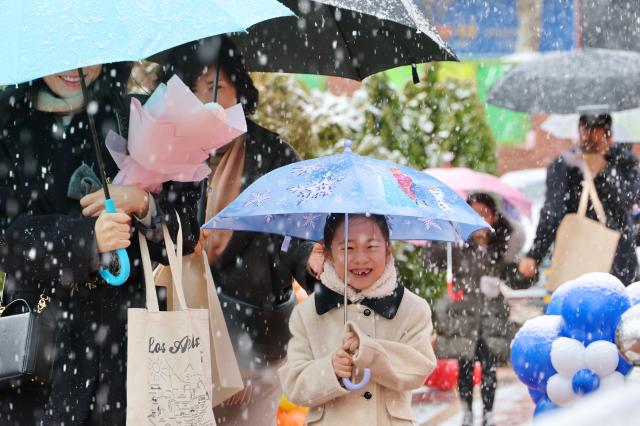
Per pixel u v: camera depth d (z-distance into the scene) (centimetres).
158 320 834
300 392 903
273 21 1159
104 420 854
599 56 2181
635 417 313
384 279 931
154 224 869
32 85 873
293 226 1017
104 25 789
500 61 3825
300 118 1902
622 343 853
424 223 1009
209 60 1035
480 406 1817
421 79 2127
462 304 1636
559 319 927
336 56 1177
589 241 1551
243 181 1088
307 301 962
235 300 1083
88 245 828
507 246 1642
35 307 870
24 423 858
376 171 918
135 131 840
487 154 2175
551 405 909
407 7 1040
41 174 876
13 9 802
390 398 920
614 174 1584
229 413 1091
